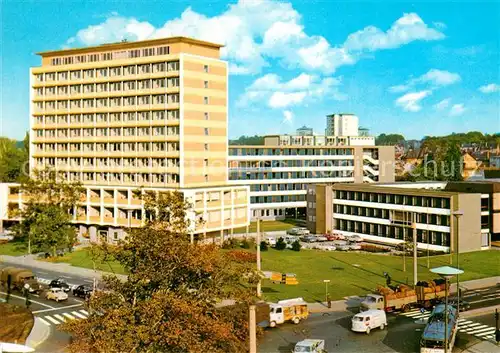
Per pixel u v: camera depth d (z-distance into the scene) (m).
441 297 59.78
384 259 88.56
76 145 112.62
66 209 92.50
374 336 48.62
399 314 56.12
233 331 35.19
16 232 98.50
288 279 69.44
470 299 62.12
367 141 177.12
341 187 116.31
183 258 36.62
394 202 105.06
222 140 105.56
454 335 46.19
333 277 73.88
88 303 36.78
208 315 35.81
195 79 100.50
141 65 103.88
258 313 49.78
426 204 98.88
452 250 93.31
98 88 109.12
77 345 33.81
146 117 103.88
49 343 46.81
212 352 33.62
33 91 116.62
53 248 88.62
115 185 106.19
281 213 150.00
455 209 93.31
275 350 44.69
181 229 40.19
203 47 103.94
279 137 162.00
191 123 100.12
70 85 112.25
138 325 32.94
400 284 68.31
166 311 33.22
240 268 39.09
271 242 102.12
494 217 97.25
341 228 116.50
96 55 110.00
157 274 36.09
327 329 50.81
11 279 67.88
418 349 45.00
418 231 100.31
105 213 106.06
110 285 37.28
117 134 107.50
